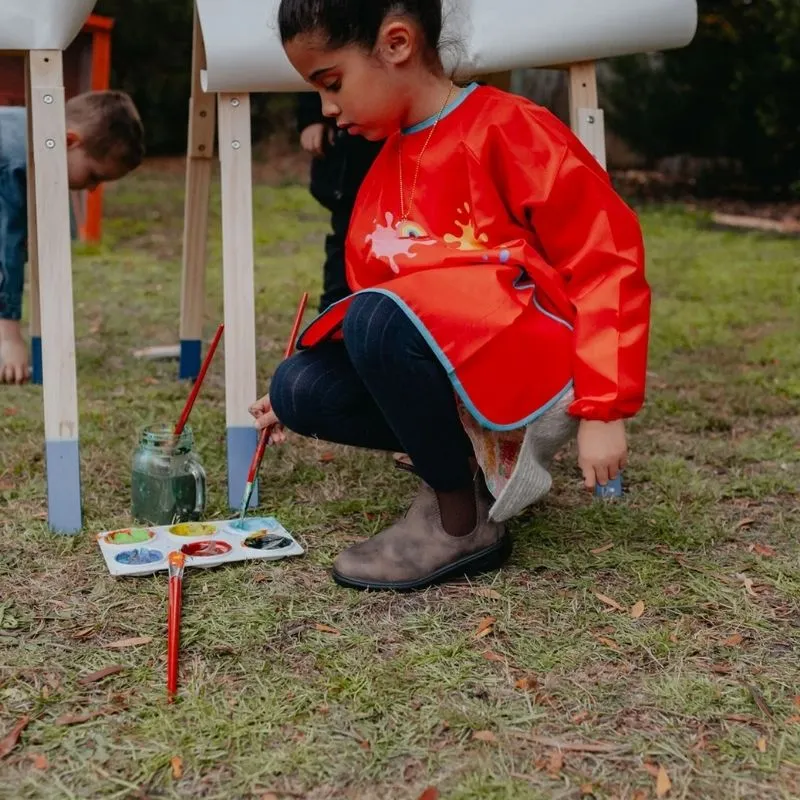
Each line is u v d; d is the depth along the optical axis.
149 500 2.06
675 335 3.80
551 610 1.74
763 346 3.62
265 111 9.70
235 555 1.90
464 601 1.78
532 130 1.73
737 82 7.20
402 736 1.40
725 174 8.09
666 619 1.72
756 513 2.18
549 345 1.70
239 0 2.06
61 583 1.81
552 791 1.29
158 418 2.73
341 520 2.12
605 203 1.72
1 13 1.92
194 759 1.34
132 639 1.62
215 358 3.39
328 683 1.51
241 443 2.16
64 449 2.02
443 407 1.72
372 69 1.69
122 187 8.03
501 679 1.53
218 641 1.62
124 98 2.99
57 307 2.00
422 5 1.71
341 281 2.99
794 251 5.83
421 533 1.84
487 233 1.76
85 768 1.33
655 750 1.37
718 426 2.75
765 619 1.72
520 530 2.07
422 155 1.79
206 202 2.97
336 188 2.89
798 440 2.65
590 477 1.72
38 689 1.49
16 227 3.00
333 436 1.94
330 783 1.30
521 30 2.12
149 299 4.34
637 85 7.80
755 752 1.37
